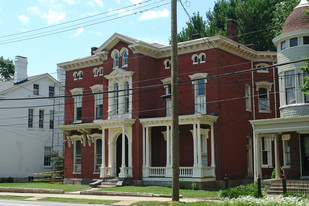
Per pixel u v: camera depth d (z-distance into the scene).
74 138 39.16
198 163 29.16
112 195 26.94
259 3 43.03
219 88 31.08
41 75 48.62
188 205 18.73
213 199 22.80
